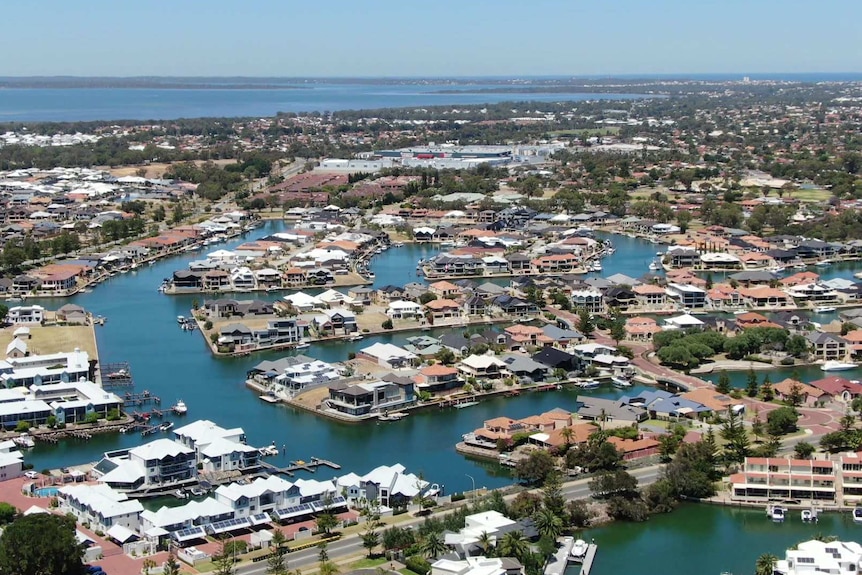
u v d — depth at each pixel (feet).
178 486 544.21
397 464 555.69
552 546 462.60
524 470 543.80
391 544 460.96
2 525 481.05
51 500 511.40
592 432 600.39
